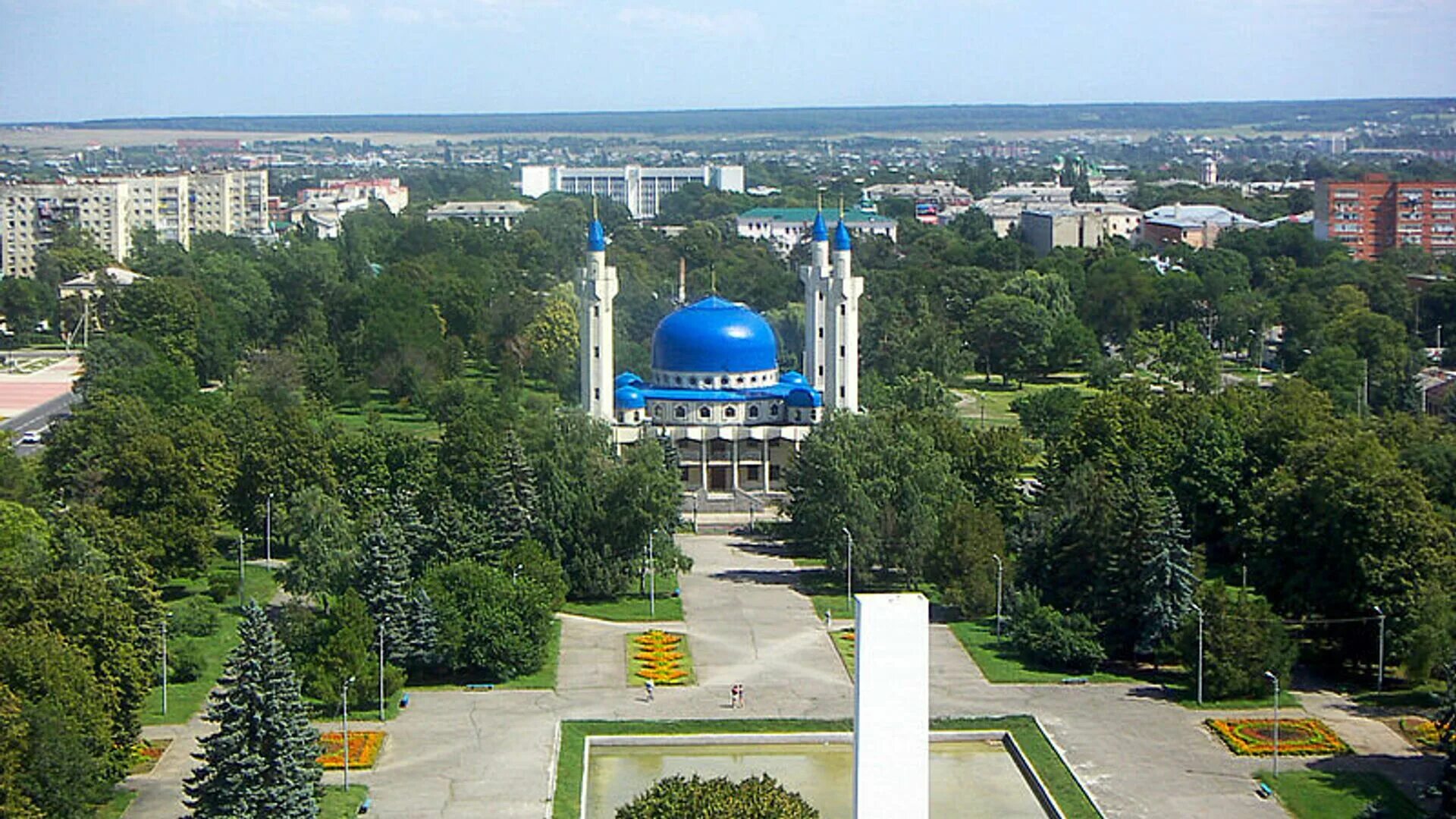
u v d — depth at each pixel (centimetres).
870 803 14012
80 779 16862
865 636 13900
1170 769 19900
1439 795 17788
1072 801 18800
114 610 19788
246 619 17375
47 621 19175
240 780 16912
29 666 17412
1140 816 18500
